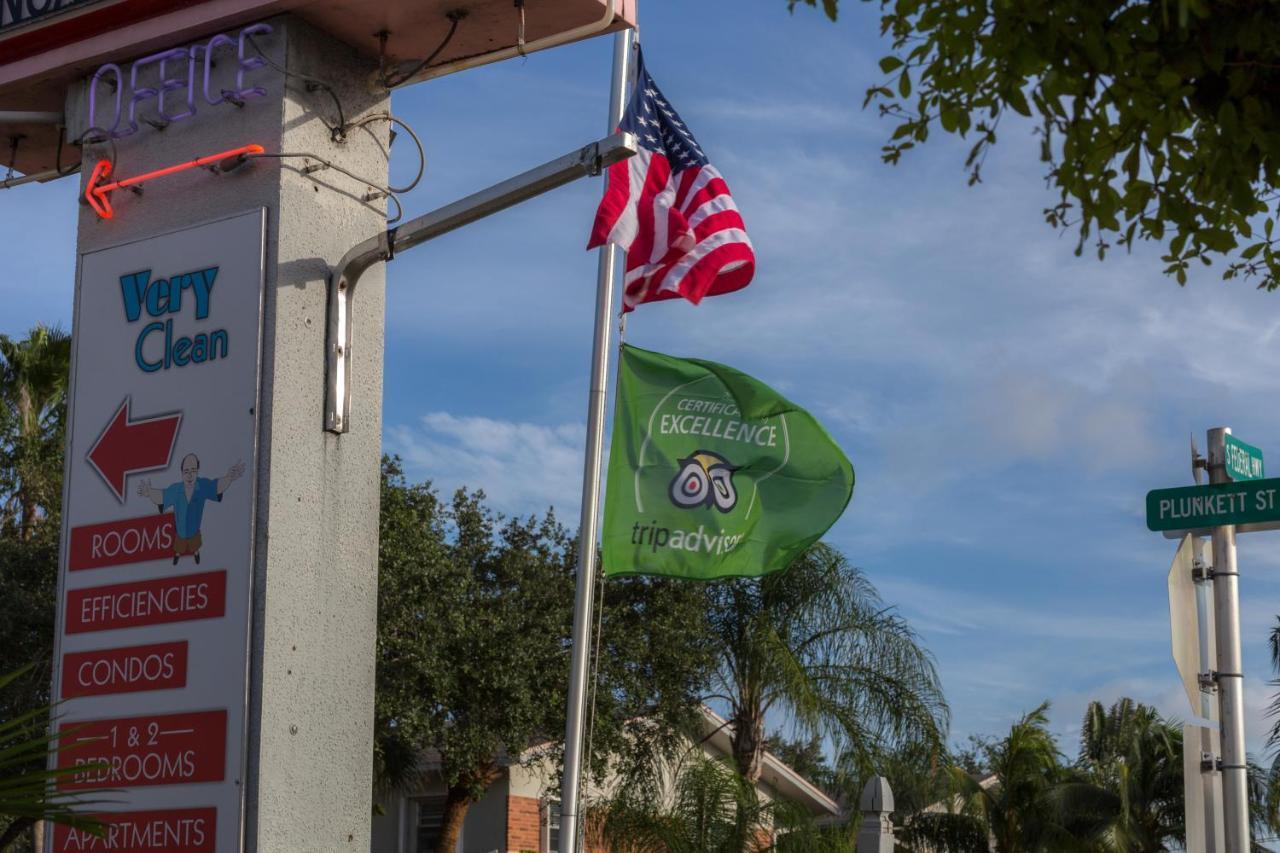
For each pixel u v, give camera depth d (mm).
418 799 30125
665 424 11836
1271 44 4664
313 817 7371
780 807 22719
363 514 7914
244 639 7316
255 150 7809
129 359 8055
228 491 7547
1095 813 33812
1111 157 4965
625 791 24609
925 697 26125
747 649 26094
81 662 7777
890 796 17422
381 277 8203
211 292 7859
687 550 11672
